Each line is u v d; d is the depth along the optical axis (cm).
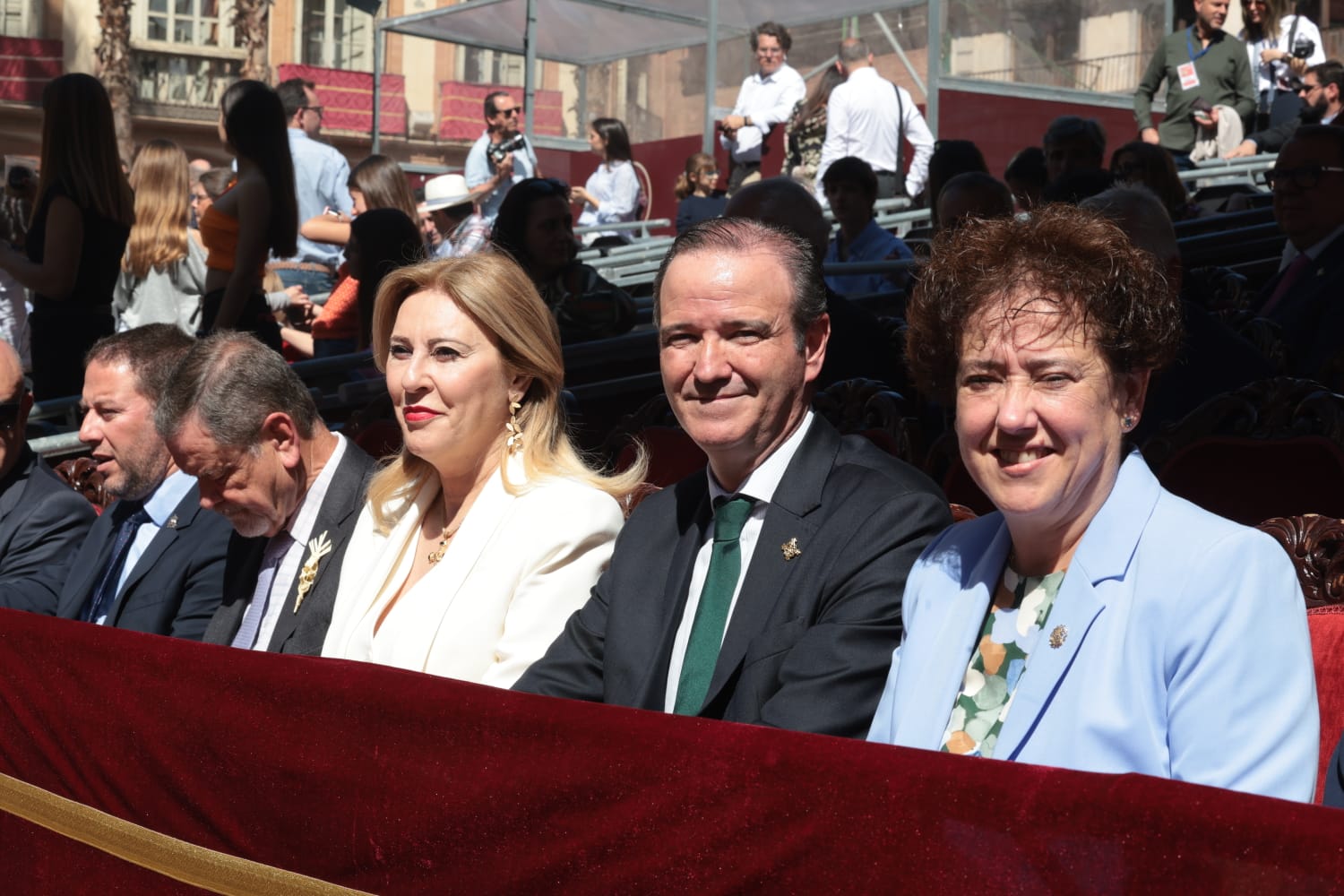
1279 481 322
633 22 1404
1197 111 1070
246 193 617
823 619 241
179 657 233
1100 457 196
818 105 1152
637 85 1450
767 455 256
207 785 229
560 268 589
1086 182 580
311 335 766
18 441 414
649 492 346
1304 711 180
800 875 171
